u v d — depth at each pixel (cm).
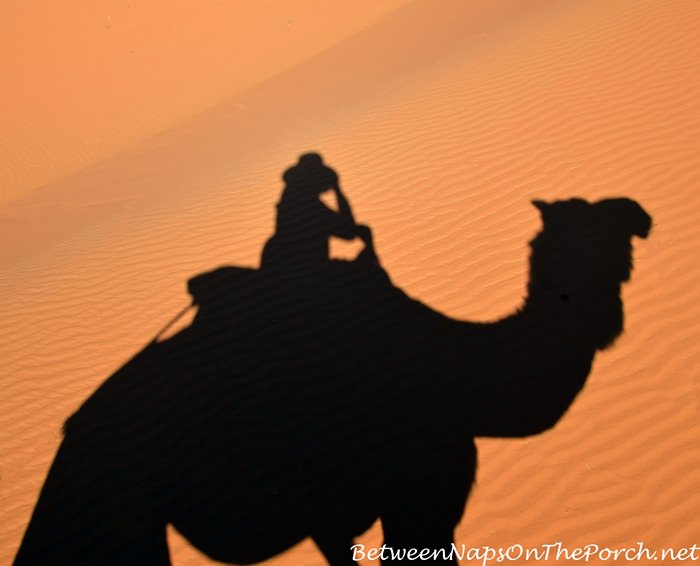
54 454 442
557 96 822
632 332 474
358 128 897
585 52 929
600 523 363
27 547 380
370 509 384
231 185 827
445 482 395
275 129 1088
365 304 546
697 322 470
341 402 457
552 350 472
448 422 432
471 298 532
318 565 359
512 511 376
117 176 1134
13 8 2147
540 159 694
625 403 426
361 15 1856
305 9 2000
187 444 439
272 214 712
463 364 473
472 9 1573
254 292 585
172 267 652
